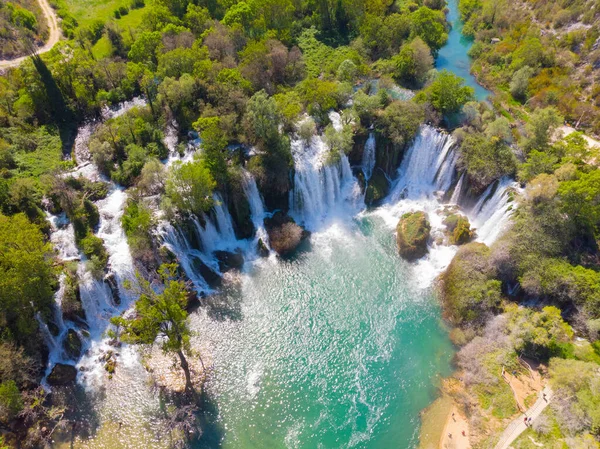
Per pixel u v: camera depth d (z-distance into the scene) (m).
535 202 80.69
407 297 80.56
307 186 94.31
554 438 55.28
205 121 83.56
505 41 139.50
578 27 130.88
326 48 137.50
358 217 97.19
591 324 66.62
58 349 69.75
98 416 63.28
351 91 108.56
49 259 71.25
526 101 116.38
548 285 71.69
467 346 70.56
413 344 73.19
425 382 67.81
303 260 87.44
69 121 106.88
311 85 103.88
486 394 63.09
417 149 99.44
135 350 71.56
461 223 88.88
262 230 90.69
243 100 94.31
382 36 133.38
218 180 84.75
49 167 89.81
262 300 80.12
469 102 102.50
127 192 86.50
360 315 77.62
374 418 63.62
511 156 89.31
